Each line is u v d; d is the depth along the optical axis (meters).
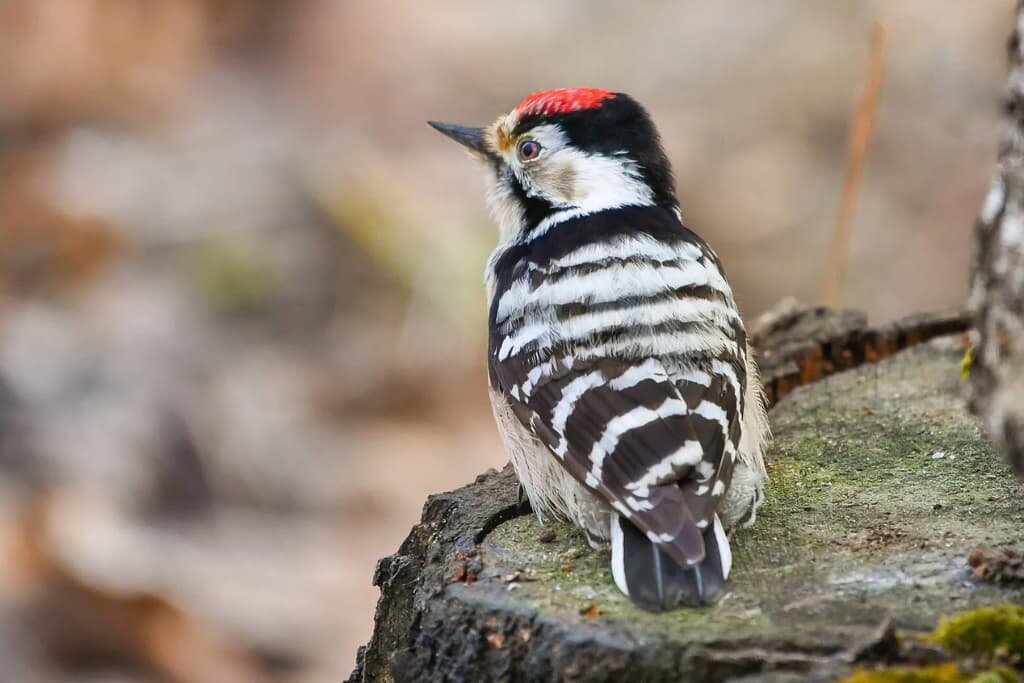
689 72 16.52
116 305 13.81
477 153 7.82
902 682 4.52
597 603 5.26
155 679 10.09
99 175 15.59
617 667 4.89
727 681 4.77
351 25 18.00
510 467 6.75
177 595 10.46
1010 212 4.95
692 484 5.45
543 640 5.09
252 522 11.61
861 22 16.53
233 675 10.12
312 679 10.12
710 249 6.68
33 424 12.02
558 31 17.52
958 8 16.28
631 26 17.36
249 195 15.22
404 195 14.85
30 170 15.61
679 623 5.01
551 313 6.12
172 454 12.05
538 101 7.51
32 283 14.25
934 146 14.95
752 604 5.12
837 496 6.12
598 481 5.57
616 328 5.95
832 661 4.73
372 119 16.48
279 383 13.05
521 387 6.09
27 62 16.73
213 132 16.36
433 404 13.14
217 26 17.91
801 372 7.96
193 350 13.33
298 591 10.80
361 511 11.91
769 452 6.71
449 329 13.65
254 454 12.20
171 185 15.44
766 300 13.95
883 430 6.93
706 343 5.91
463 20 17.91
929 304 13.57
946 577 5.27
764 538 5.69
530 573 5.57
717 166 15.29
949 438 6.76
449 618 5.36
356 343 13.57
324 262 14.34
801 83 15.99
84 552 10.72
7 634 10.07
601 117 7.36
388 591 6.08
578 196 7.32
